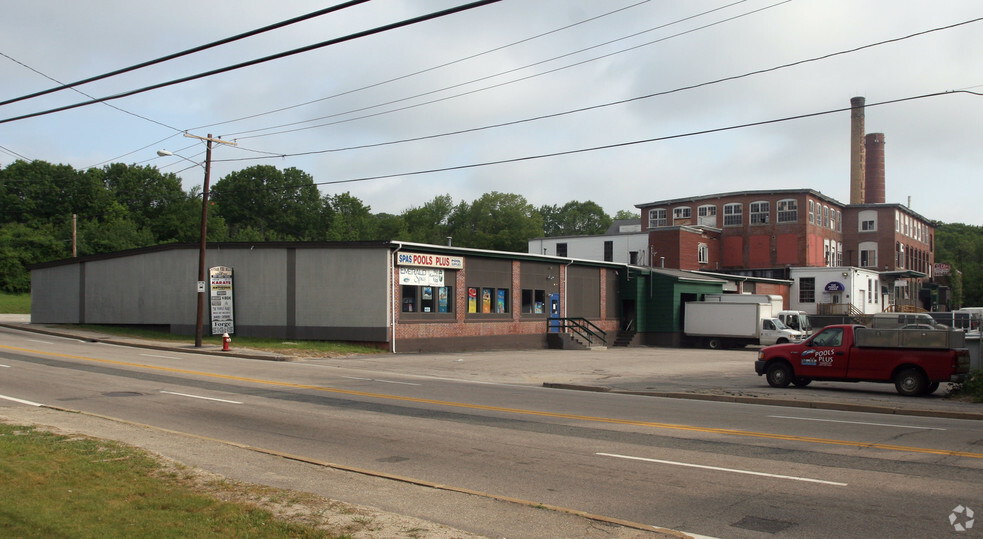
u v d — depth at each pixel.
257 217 98.62
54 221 88.88
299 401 15.63
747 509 7.51
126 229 84.75
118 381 18.55
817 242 74.69
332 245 34.09
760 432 12.31
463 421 13.27
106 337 35.19
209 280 35.47
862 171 83.69
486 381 22.20
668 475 9.01
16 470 7.96
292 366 24.88
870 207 81.12
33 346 29.61
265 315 35.25
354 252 33.94
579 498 7.95
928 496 8.00
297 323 34.62
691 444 11.12
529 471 9.23
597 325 48.19
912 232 87.12
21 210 88.06
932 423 13.92
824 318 61.41
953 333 18.33
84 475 7.91
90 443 9.80
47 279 46.31
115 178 100.06
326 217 105.00
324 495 7.78
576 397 17.92
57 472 7.98
